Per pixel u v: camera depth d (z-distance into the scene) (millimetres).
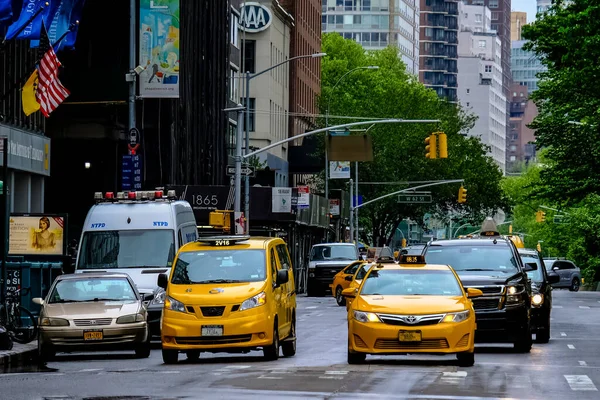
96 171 76000
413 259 30656
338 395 21484
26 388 23281
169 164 75750
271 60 128000
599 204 122750
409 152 130000
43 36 44906
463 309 28172
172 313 29734
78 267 38625
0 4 42969
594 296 83188
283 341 31859
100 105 72438
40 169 59094
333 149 90438
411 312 27906
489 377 25500
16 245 43188
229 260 30812
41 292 41781
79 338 31719
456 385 23609
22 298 40312
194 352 31719
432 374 25969
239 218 66188
